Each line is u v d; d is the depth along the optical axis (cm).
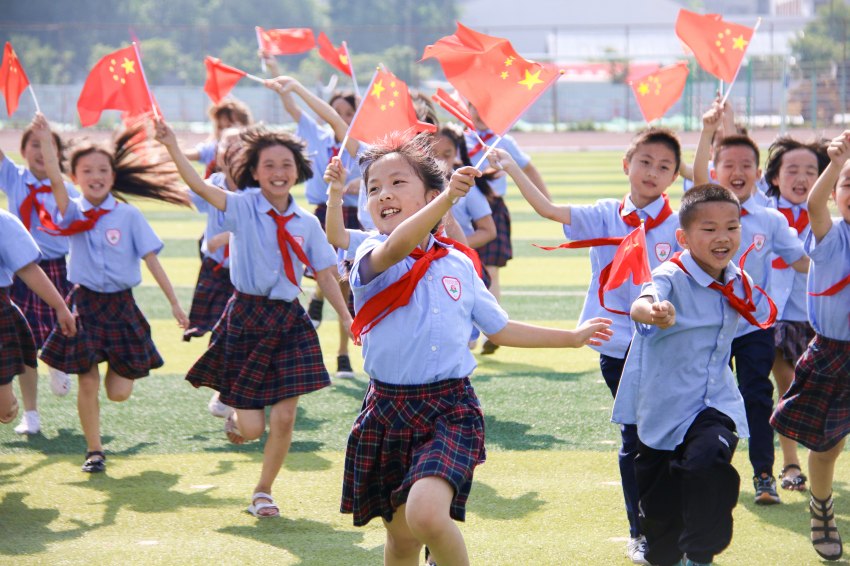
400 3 16712
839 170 1245
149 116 1678
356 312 1052
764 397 1462
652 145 1420
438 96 1187
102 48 12838
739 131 1881
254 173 1474
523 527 1372
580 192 5825
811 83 11106
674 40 14238
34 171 2031
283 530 1372
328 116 1620
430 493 956
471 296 1062
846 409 1275
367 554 1284
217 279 2109
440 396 1022
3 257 1482
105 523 1396
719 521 1062
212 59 1783
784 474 1548
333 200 1180
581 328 1072
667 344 1141
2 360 1474
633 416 1181
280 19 15612
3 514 1432
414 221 952
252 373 1452
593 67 13200
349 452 1059
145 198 1839
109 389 1714
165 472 1623
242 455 1714
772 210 1537
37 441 1791
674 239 1431
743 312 1127
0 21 13288
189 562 1253
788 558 1262
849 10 14825
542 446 1733
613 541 1318
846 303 1266
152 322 2797
